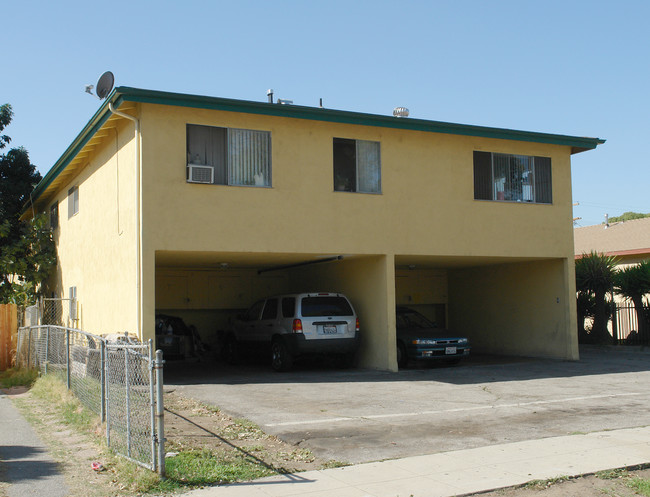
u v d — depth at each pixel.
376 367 16.30
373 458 7.62
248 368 17.36
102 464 7.52
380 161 16.09
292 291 21.00
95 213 17.25
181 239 13.88
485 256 17.17
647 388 12.87
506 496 6.39
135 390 7.68
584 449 7.99
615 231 31.62
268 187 14.80
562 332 18.19
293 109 14.84
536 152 18.02
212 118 14.41
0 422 10.16
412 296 22.42
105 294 16.16
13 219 25.55
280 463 7.41
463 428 9.17
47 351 14.42
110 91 15.02
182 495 6.35
